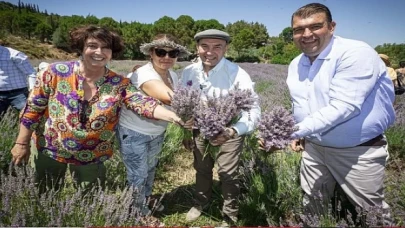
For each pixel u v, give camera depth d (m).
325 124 1.87
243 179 3.03
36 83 2.06
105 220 2.08
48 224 1.94
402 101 6.01
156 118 2.16
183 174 3.77
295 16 2.03
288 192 2.75
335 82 1.90
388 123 2.07
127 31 57.34
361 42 1.93
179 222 2.81
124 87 2.22
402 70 7.51
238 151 2.49
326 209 2.22
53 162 2.41
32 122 2.14
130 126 2.43
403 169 3.73
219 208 2.99
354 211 2.54
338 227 1.83
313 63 2.07
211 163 2.74
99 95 2.13
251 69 17.48
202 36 2.34
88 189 2.54
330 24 1.98
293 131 1.84
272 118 1.85
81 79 2.07
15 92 3.77
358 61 1.82
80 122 2.10
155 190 3.36
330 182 2.39
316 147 2.30
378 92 1.99
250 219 2.69
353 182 2.16
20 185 2.05
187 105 1.95
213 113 1.90
